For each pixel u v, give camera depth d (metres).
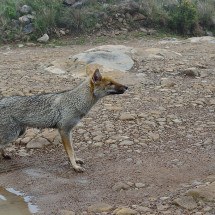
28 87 12.41
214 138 9.04
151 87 12.35
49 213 6.53
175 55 15.54
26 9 20.09
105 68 13.46
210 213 6.19
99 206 6.57
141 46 18.12
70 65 14.23
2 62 15.45
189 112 10.49
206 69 14.09
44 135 9.21
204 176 7.46
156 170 7.74
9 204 6.83
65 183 7.45
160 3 22.67
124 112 10.41
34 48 18.16
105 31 20.25
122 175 7.61
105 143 8.91
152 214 6.29
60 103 7.93
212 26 22.36
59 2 21.02
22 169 8.04
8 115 7.89
